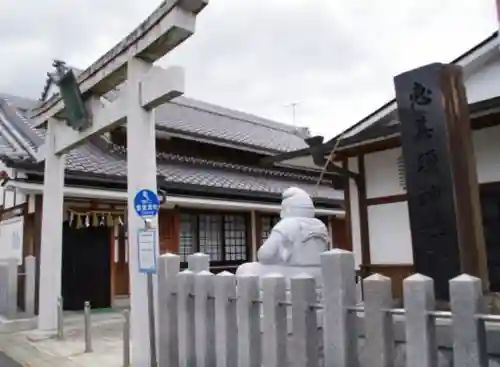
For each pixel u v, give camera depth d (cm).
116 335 1014
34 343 940
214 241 1686
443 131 495
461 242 473
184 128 1848
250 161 2078
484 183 822
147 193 647
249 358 462
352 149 978
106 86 862
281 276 446
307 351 405
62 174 1074
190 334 547
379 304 362
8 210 1493
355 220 988
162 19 685
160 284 598
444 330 417
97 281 1438
